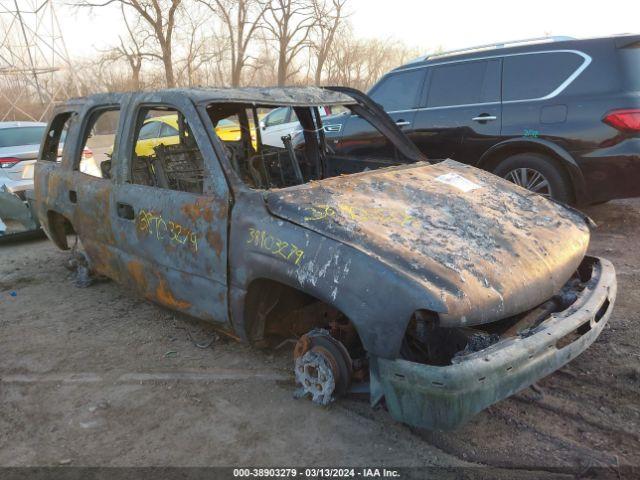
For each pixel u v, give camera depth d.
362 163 4.61
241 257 2.99
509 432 2.71
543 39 5.87
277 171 4.55
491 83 5.97
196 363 3.55
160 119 9.70
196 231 3.24
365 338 2.45
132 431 2.88
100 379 3.41
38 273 5.59
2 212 6.64
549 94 5.58
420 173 3.65
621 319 3.80
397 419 2.46
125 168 3.87
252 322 3.17
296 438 2.74
